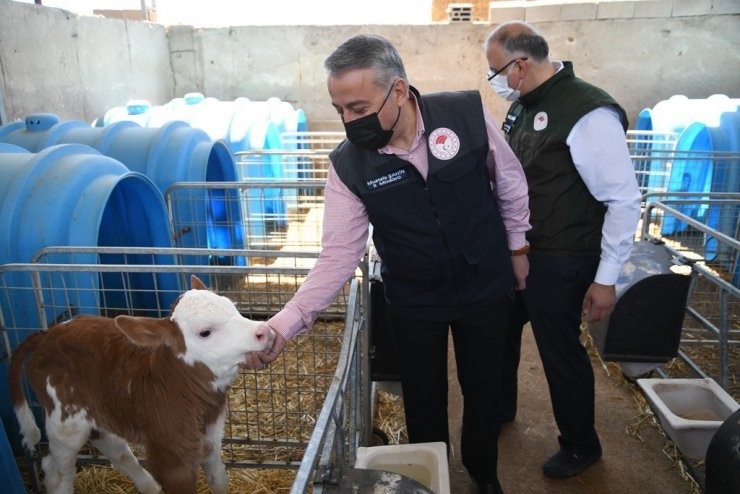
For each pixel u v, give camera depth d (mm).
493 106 9305
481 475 2545
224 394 2256
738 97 8766
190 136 4629
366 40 1744
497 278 2172
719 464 2023
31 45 6270
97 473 2859
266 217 6332
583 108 2291
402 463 2146
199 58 9625
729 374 3869
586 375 2715
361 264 2730
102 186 2986
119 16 10242
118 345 2309
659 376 3805
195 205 4570
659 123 7270
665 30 8648
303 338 4152
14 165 3014
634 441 3193
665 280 3217
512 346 3102
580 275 2514
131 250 2701
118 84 8164
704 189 6379
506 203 2205
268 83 9609
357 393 2283
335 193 2039
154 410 2184
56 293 2893
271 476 2840
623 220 2314
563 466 2896
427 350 2273
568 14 8797
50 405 2369
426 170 1952
